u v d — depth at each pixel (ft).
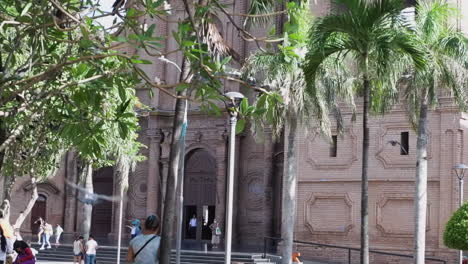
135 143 120.26
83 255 123.24
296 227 136.36
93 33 35.19
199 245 152.97
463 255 124.16
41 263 135.64
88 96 38.40
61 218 174.91
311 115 95.66
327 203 134.31
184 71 53.11
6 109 40.75
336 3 73.97
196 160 164.55
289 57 36.81
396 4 69.51
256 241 155.02
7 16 40.70
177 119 54.60
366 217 72.84
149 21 164.45
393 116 129.08
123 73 39.14
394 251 127.34
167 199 53.57
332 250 132.46
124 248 141.49
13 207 173.17
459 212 98.99
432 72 84.33
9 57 36.37
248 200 157.07
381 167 130.00
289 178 99.91
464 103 86.33
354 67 86.28
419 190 92.12
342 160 133.08
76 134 39.45
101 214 173.99
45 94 36.73
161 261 52.26
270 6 50.03
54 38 34.55
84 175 140.97
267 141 152.66
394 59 70.03
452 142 123.95
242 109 36.14
